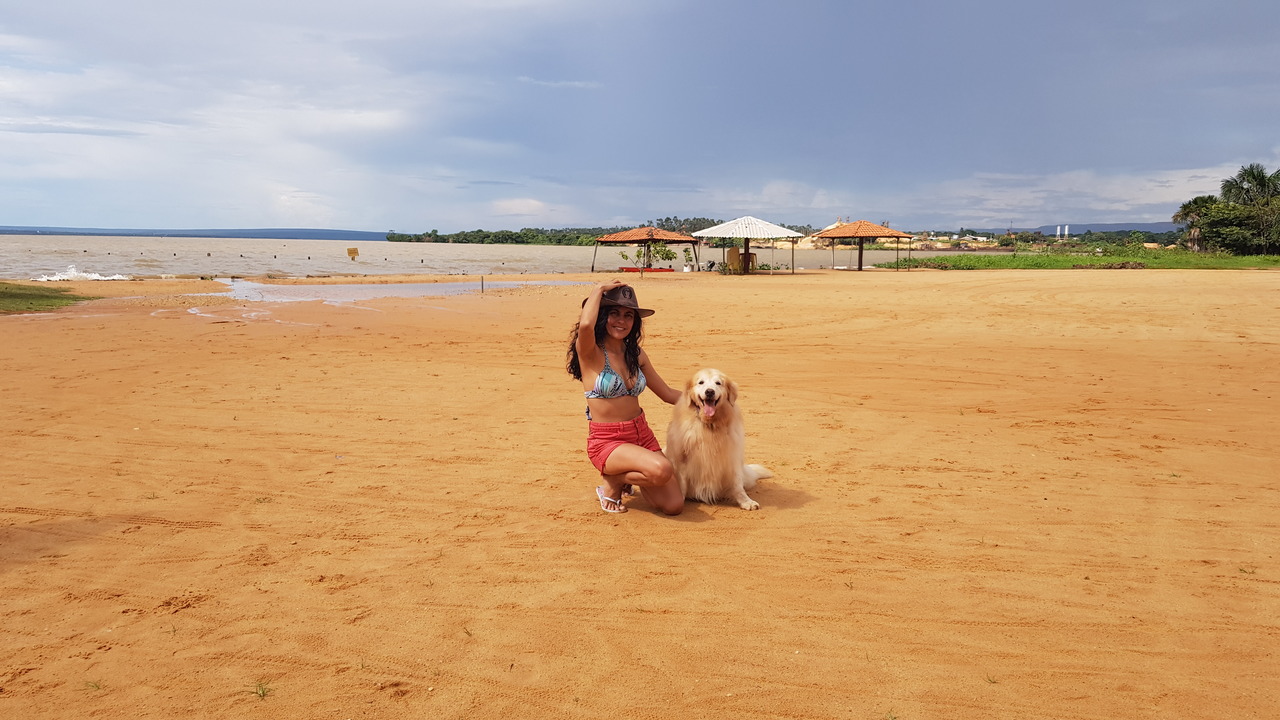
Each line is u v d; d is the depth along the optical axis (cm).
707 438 533
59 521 498
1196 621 367
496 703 294
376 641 342
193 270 4303
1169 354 1238
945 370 1121
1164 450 695
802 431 773
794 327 1630
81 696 298
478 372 1112
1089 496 561
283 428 766
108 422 786
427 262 6141
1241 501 550
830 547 461
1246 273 3481
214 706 291
